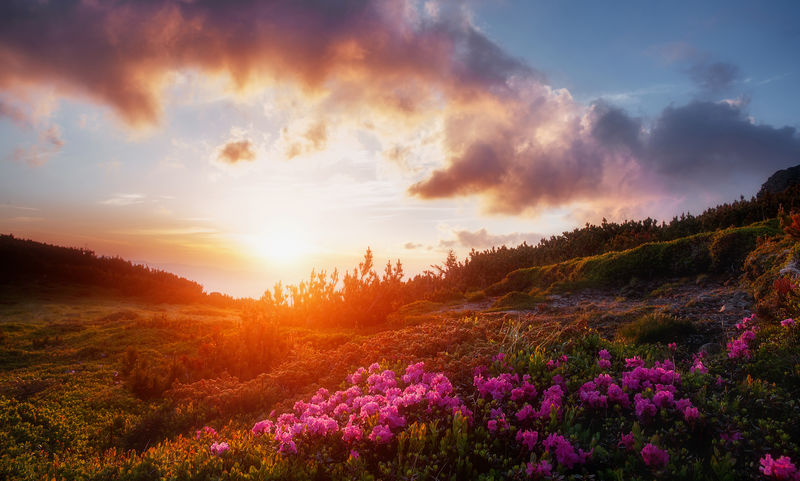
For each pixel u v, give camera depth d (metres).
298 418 7.33
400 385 7.23
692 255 15.27
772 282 11.11
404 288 23.20
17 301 26.95
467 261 26.48
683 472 4.32
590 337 8.38
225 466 5.62
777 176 25.05
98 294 31.31
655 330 9.77
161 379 11.90
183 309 29.12
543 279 18.78
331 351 11.81
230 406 9.48
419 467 4.89
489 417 5.64
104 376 13.12
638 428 5.00
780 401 5.39
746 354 6.77
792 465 3.88
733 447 4.70
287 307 18.22
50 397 11.34
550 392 5.90
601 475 4.56
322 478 5.10
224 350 13.05
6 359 15.36
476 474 4.71
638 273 16.08
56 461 7.62
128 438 8.97
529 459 4.90
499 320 10.96
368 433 5.50
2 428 9.35
